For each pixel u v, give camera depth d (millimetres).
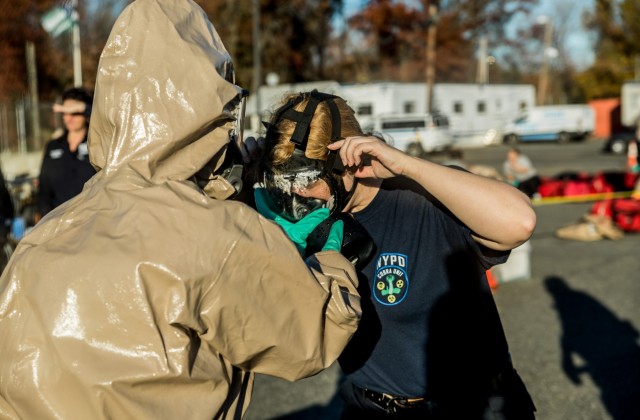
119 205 1382
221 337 1377
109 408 1283
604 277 7453
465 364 1905
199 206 1386
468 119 35906
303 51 42250
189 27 1517
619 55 48031
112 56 1466
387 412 1966
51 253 1345
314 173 1751
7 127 17031
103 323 1295
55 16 12172
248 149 1852
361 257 1817
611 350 5070
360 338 1936
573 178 15477
